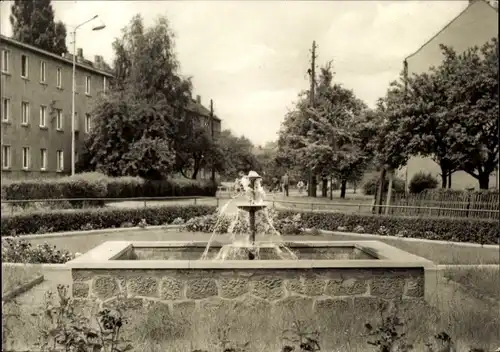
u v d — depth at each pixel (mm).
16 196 17234
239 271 5863
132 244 7930
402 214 16625
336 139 20562
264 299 5852
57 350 3928
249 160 31750
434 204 16047
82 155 31797
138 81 29859
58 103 30500
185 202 22750
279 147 24031
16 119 27484
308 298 5867
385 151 16859
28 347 4242
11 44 26875
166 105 29078
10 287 6527
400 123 15836
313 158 20953
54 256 9094
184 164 31562
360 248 7805
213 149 31078
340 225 16578
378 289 5918
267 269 5863
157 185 25438
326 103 21078
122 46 29969
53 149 30250
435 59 16469
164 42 28984
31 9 28406
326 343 4621
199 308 5824
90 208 17609
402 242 13984
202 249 8078
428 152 15797
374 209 17141
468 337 4891
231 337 4805
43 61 29219
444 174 16031
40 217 15297
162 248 8055
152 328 5016
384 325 4094
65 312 4504
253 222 8242
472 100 14500
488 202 14711
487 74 14156
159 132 29141
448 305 6004
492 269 8414
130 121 28906
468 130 14391
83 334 4266
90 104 30656
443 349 4234
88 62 33594
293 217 16609
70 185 19172
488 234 13859
